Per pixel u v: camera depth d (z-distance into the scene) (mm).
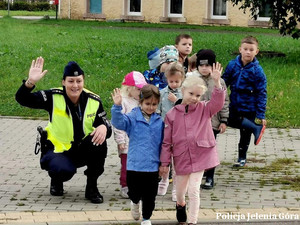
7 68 18906
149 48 23094
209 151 7574
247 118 10227
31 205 8367
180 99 7930
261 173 10141
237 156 11219
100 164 8570
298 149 11742
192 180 7480
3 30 29531
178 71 8641
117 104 7324
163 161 7500
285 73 18688
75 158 8602
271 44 24844
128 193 7582
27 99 8328
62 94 8523
